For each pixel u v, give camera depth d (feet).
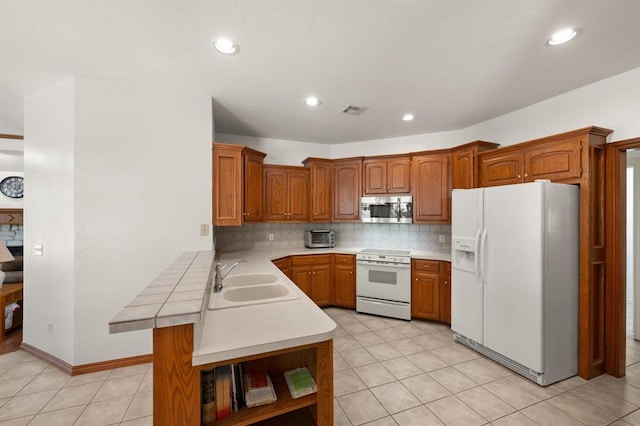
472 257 9.00
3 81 7.79
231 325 4.16
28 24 5.38
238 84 7.98
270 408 3.83
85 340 7.70
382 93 8.57
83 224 7.66
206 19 5.26
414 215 12.17
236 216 9.41
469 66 6.98
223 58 6.63
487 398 6.62
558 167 7.80
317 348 3.96
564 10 5.01
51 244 8.19
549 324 7.08
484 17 5.20
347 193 13.43
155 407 3.19
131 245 8.07
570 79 7.61
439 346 9.29
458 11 5.04
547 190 7.04
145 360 8.18
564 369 7.32
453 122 11.18
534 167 8.39
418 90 8.34
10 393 6.84
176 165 8.50
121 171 7.97
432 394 6.77
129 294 8.05
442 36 5.78
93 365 7.75
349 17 5.20
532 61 6.73
